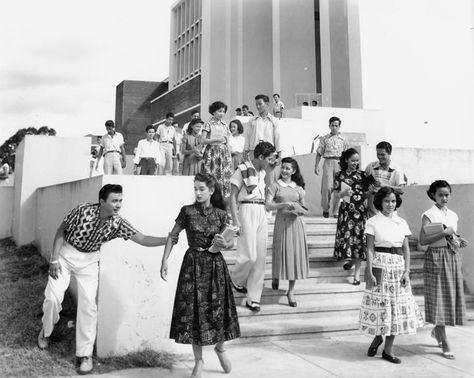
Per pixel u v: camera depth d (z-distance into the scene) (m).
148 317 4.38
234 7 20.72
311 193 10.02
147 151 10.62
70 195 6.27
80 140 9.65
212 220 3.84
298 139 13.55
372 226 4.33
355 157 6.00
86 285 4.07
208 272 3.75
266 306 5.38
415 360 4.32
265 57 20.78
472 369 4.07
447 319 4.40
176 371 4.00
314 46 20.86
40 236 8.60
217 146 7.05
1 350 4.28
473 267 6.44
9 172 14.41
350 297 5.84
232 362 4.21
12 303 5.62
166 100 24.56
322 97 18.69
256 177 5.11
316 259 6.40
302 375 3.88
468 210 6.56
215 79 20.34
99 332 4.21
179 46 24.64
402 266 4.29
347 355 4.44
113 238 4.07
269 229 7.25
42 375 3.79
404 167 9.34
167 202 4.51
